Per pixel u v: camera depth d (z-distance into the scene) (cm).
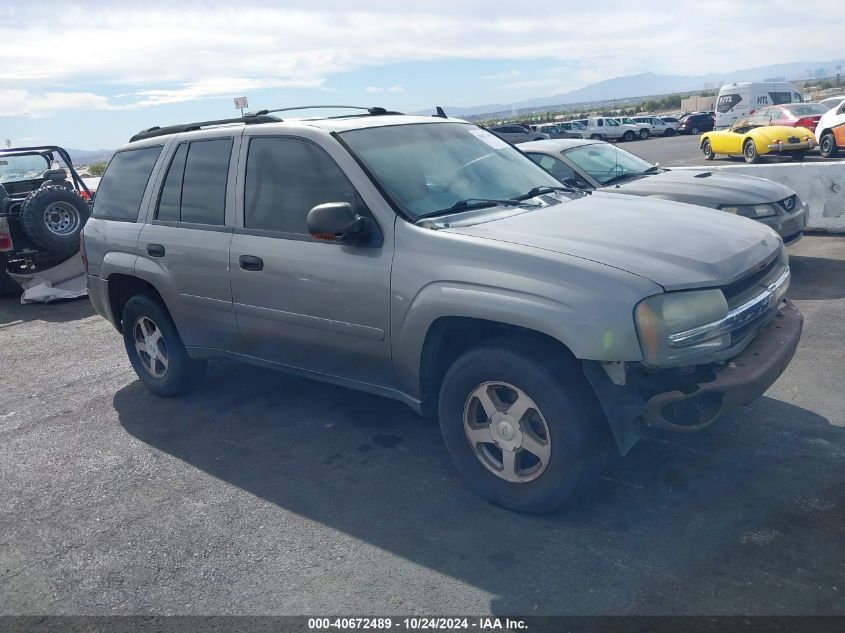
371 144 427
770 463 389
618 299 316
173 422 520
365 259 392
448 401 373
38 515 407
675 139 4088
